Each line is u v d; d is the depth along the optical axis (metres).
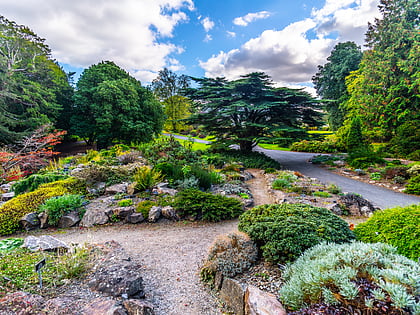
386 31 19.98
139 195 6.74
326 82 28.92
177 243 4.43
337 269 1.91
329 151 23.77
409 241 2.50
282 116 15.95
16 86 15.11
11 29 16.50
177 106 45.88
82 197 6.59
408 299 1.49
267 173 12.15
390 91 18.56
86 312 1.93
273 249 2.79
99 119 17.62
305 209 3.54
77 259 2.95
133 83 22.08
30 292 2.23
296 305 1.96
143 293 2.55
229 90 15.91
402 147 16.09
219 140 17.72
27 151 12.62
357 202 6.36
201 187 8.30
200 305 2.56
